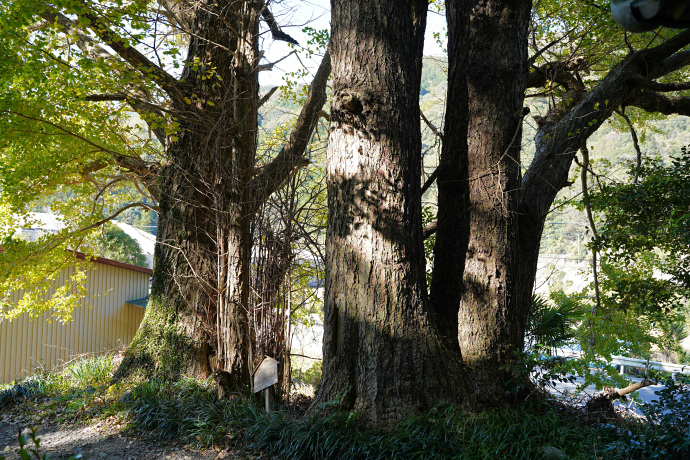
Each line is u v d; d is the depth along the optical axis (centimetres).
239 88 723
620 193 784
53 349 1486
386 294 540
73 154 861
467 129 637
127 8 626
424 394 523
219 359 680
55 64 673
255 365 657
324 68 841
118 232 2295
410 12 594
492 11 627
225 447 536
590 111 678
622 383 646
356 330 546
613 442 448
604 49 902
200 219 779
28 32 696
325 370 565
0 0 595
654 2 157
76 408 673
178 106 775
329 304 571
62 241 943
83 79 652
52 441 577
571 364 591
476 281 609
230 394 638
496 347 596
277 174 738
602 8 749
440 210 660
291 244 724
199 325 749
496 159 614
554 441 476
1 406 718
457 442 464
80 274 1138
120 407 655
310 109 836
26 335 1429
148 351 752
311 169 822
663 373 731
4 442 585
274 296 693
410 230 560
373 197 549
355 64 562
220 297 685
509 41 627
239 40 740
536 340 729
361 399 529
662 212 754
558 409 637
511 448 451
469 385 546
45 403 714
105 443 562
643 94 798
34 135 771
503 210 606
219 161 722
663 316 867
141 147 891
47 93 724
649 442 417
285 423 534
